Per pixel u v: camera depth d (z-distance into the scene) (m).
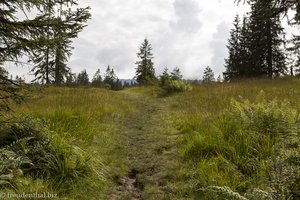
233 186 4.85
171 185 5.46
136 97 20.56
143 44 58.44
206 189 4.69
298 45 26.50
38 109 9.93
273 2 9.10
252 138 6.41
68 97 13.74
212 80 24.00
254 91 13.45
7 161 4.84
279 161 4.86
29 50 5.95
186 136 7.83
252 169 5.44
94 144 7.54
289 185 4.26
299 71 28.39
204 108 11.21
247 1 9.09
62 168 5.31
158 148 7.64
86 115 9.58
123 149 7.73
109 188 5.48
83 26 6.42
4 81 6.10
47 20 6.04
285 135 6.39
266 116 6.90
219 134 6.83
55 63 26.75
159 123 10.73
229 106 10.16
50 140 5.92
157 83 22.14
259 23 32.22
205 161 5.91
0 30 5.81
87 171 5.52
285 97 10.88
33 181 4.89
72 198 4.77
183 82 20.88
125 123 10.95
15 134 5.90
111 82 83.56
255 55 32.97
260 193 4.12
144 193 5.32
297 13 9.31
